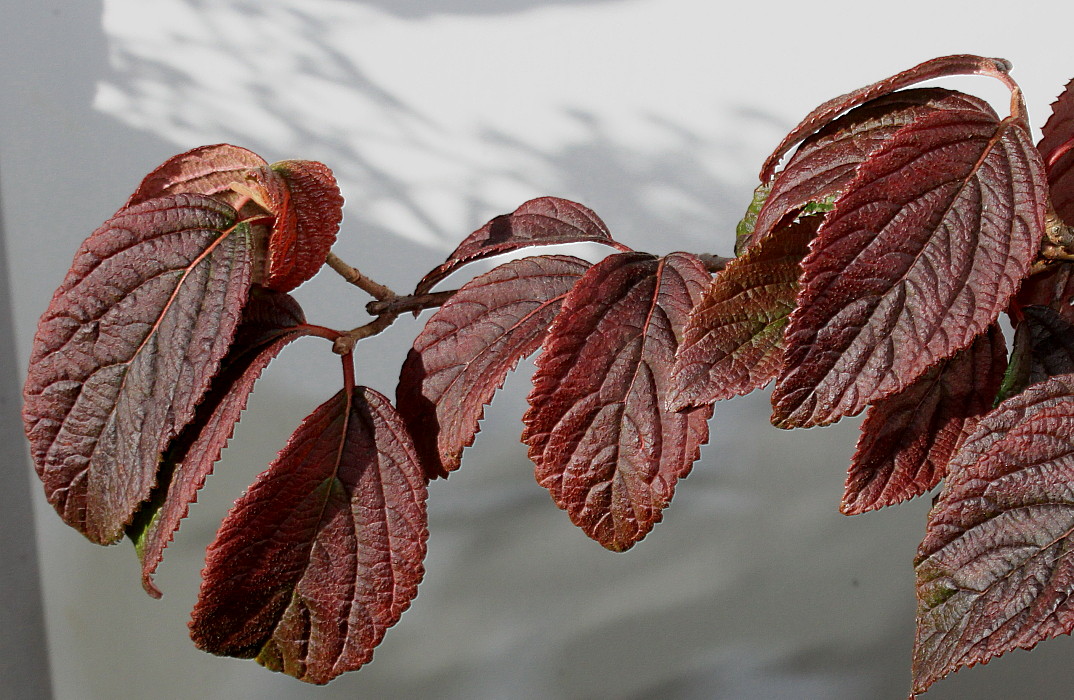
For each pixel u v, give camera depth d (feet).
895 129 2.46
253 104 5.26
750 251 2.40
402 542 2.44
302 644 2.43
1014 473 2.32
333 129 5.30
